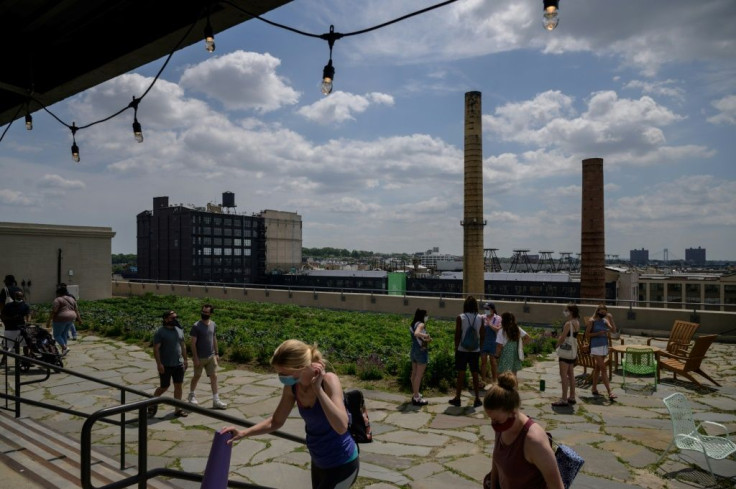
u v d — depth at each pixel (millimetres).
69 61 8266
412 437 7391
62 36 7941
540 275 115000
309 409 3170
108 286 31906
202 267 137375
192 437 7324
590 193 27672
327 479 3225
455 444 7086
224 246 144000
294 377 3029
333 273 141375
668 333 17438
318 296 28812
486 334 10281
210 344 8859
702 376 11430
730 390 10141
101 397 9586
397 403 9312
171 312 8492
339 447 3230
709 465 5754
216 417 3822
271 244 169125
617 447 6887
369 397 9750
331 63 6004
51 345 11641
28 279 27859
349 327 19891
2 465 4855
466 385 10617
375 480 5836
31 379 10922
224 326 19156
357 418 3518
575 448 6848
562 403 8898
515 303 21250
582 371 12188
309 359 3057
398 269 166750
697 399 9469
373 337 16953
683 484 5703
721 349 15078
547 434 3152
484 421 8172
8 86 8414
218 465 3004
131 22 7152
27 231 27688
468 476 5953
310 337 16594
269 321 21500
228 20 6336
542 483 3029
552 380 11195
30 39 8078
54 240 29078
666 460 6414
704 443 6043
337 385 3189
